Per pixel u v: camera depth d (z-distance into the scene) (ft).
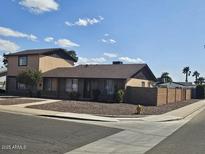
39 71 114.62
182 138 40.37
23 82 112.06
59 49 133.49
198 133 45.01
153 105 99.81
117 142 36.78
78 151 30.91
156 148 33.42
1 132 38.34
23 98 101.04
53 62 130.62
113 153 30.68
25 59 127.24
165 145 35.24
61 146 32.48
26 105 77.71
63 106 76.69
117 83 106.42
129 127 50.03
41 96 116.67
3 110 66.33
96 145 34.40
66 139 36.58
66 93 114.93
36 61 123.34
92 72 115.65
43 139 35.53
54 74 119.03
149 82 129.70
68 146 32.78
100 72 114.21
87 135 40.24
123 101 102.78
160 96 103.96
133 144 35.78
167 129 49.39
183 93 151.12
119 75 107.24
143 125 53.57
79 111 68.23
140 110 70.95
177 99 135.64
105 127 48.26
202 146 34.65
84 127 46.85
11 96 112.47
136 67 117.08
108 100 105.09
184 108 94.12
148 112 74.74
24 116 56.59
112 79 106.01
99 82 110.42
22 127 43.21
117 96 100.17
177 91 134.51
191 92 182.39
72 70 123.65
